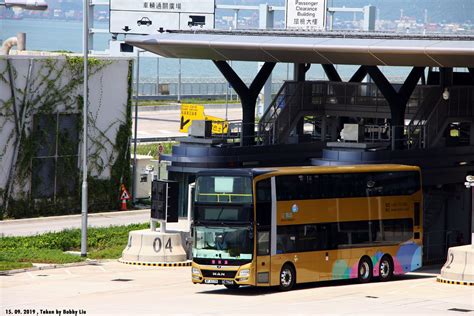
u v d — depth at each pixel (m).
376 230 110.94
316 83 163.00
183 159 140.25
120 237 134.12
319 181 104.50
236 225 97.50
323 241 104.75
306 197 103.00
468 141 157.12
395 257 113.25
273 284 99.31
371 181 110.31
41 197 156.12
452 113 146.88
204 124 144.25
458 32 138.88
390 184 112.69
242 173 98.19
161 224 121.69
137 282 104.06
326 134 170.75
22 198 153.38
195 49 145.50
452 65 126.50
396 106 138.50
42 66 154.12
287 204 100.94
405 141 142.50
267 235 98.81
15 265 111.38
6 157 150.88
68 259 117.12
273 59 141.75
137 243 120.06
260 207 98.19
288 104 160.00
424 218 138.88
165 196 120.12
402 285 107.25
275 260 99.56
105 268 115.00
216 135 154.00
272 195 99.38
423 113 150.00
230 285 99.56
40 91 154.25
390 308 86.56
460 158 142.25
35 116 153.88
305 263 102.75
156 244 119.50
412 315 82.19
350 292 99.62
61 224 149.12
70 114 158.88
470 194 141.88
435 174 138.12
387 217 112.38
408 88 138.75
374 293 98.81
